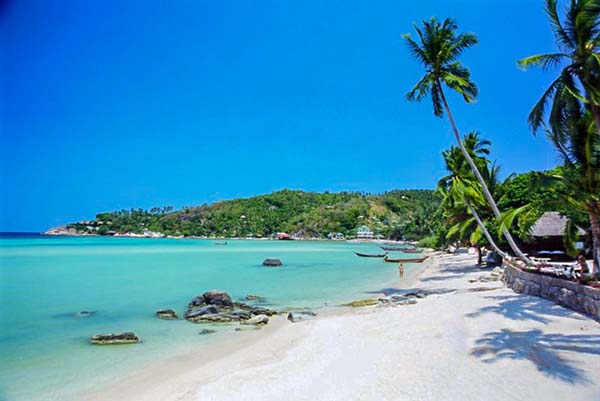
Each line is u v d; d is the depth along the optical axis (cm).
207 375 1016
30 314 1789
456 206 3359
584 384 735
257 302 2120
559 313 1276
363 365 967
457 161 3048
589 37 1349
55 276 3309
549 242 3114
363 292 2461
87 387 954
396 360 971
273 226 18750
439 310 1509
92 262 4809
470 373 836
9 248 7900
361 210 18650
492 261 3503
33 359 1164
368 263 4875
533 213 1652
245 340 1363
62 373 1050
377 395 777
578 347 931
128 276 3338
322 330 1400
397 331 1261
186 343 1334
